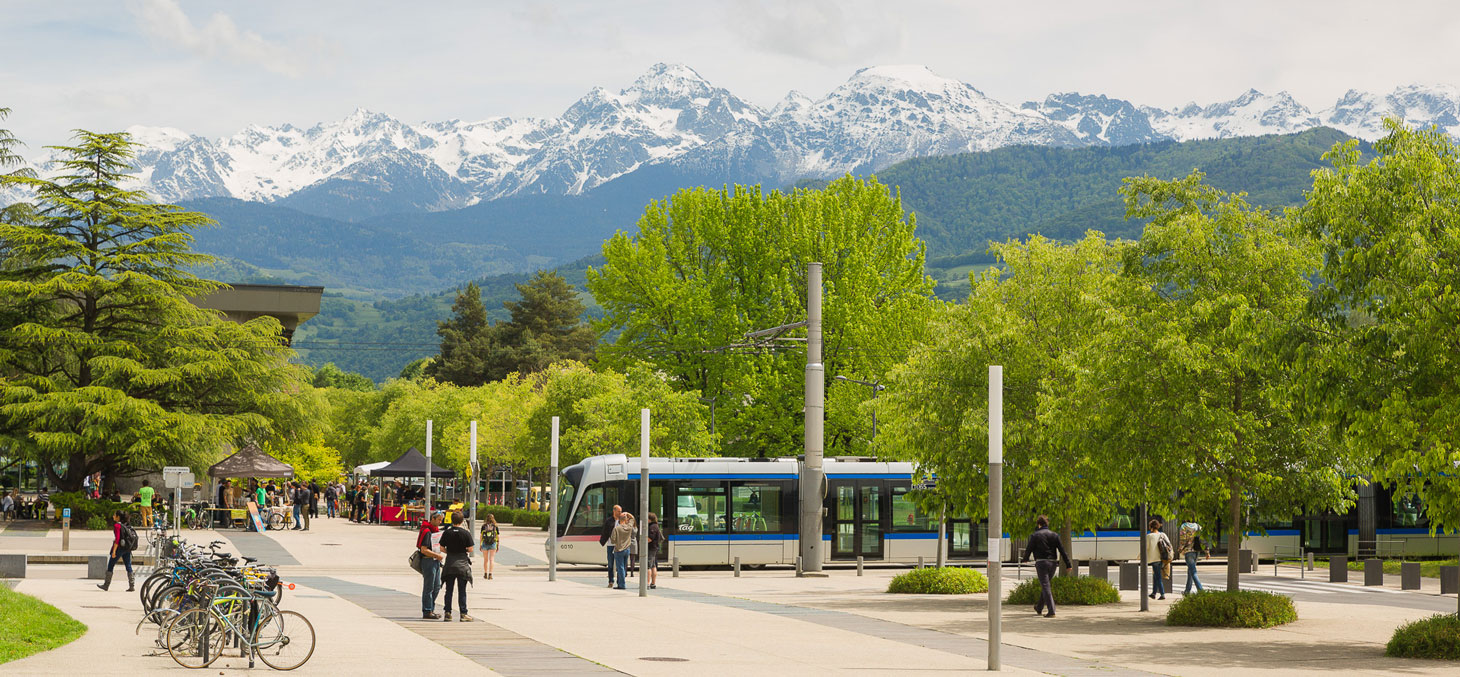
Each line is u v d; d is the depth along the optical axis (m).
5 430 52.59
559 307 132.88
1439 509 19.52
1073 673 17.17
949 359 27.80
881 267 54.59
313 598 26.73
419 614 23.66
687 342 54.41
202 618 16.16
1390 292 18.53
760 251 54.94
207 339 54.75
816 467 38.50
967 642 20.88
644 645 19.50
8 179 53.50
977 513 27.39
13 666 15.52
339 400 113.50
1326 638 21.70
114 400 50.53
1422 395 18.48
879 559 42.41
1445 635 18.98
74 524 52.22
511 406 79.12
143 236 57.38
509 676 15.75
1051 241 28.95
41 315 54.25
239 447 56.53
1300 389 19.86
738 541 41.47
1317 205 20.02
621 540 32.31
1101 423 22.67
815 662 17.89
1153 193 24.08
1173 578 38.03
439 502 72.81
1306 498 22.73
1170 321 22.44
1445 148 19.48
